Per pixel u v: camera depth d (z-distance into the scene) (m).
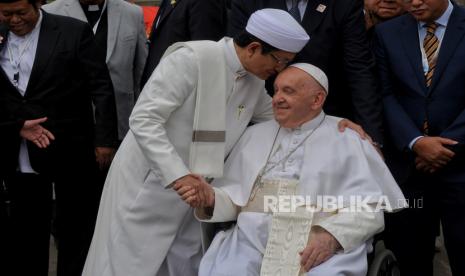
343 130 3.76
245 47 3.60
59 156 4.48
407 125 4.25
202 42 3.66
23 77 4.41
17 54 4.40
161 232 3.78
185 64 3.60
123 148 3.88
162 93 3.58
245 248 3.63
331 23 4.19
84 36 4.53
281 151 3.77
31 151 4.41
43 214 4.62
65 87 4.47
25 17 4.23
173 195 3.75
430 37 4.27
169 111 3.59
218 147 3.68
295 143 3.74
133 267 3.76
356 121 4.17
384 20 4.80
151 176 3.73
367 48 4.25
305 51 4.19
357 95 4.18
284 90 3.68
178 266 3.87
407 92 4.31
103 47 5.20
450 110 4.22
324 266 3.46
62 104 4.46
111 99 4.61
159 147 3.54
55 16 4.52
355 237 3.51
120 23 5.24
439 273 5.30
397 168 4.38
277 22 3.51
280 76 3.70
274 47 3.53
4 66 4.40
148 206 3.74
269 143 3.80
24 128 4.33
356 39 4.20
